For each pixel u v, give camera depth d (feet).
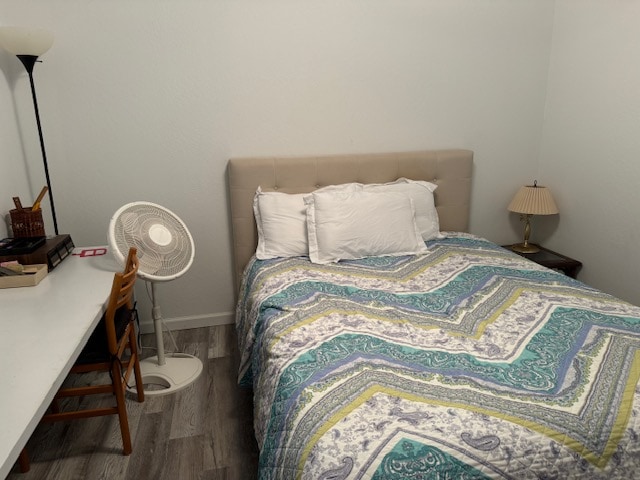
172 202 9.07
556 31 9.82
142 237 6.86
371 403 4.08
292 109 9.09
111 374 5.88
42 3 7.67
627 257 8.71
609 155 8.86
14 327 4.86
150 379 7.82
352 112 9.39
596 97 9.00
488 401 4.10
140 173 8.78
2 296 5.73
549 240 10.66
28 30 6.77
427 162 9.70
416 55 9.38
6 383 3.78
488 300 6.39
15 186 7.69
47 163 8.32
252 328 6.49
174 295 9.55
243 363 6.83
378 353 4.96
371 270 7.68
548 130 10.36
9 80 7.76
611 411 4.02
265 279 7.38
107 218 8.87
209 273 9.62
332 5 8.74
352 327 5.58
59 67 7.98
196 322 9.80
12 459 2.99
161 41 8.23
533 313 5.94
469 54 9.64
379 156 9.46
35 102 7.41
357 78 9.23
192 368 8.09
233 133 8.95
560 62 9.81
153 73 8.34
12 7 7.59
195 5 8.20
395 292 6.75
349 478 3.41
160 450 6.25
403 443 3.60
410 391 4.25
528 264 7.93
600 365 4.67
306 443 3.77
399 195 8.75
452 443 3.62
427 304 6.33
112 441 6.43
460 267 7.77
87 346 5.96
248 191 8.92
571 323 5.62
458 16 9.36
